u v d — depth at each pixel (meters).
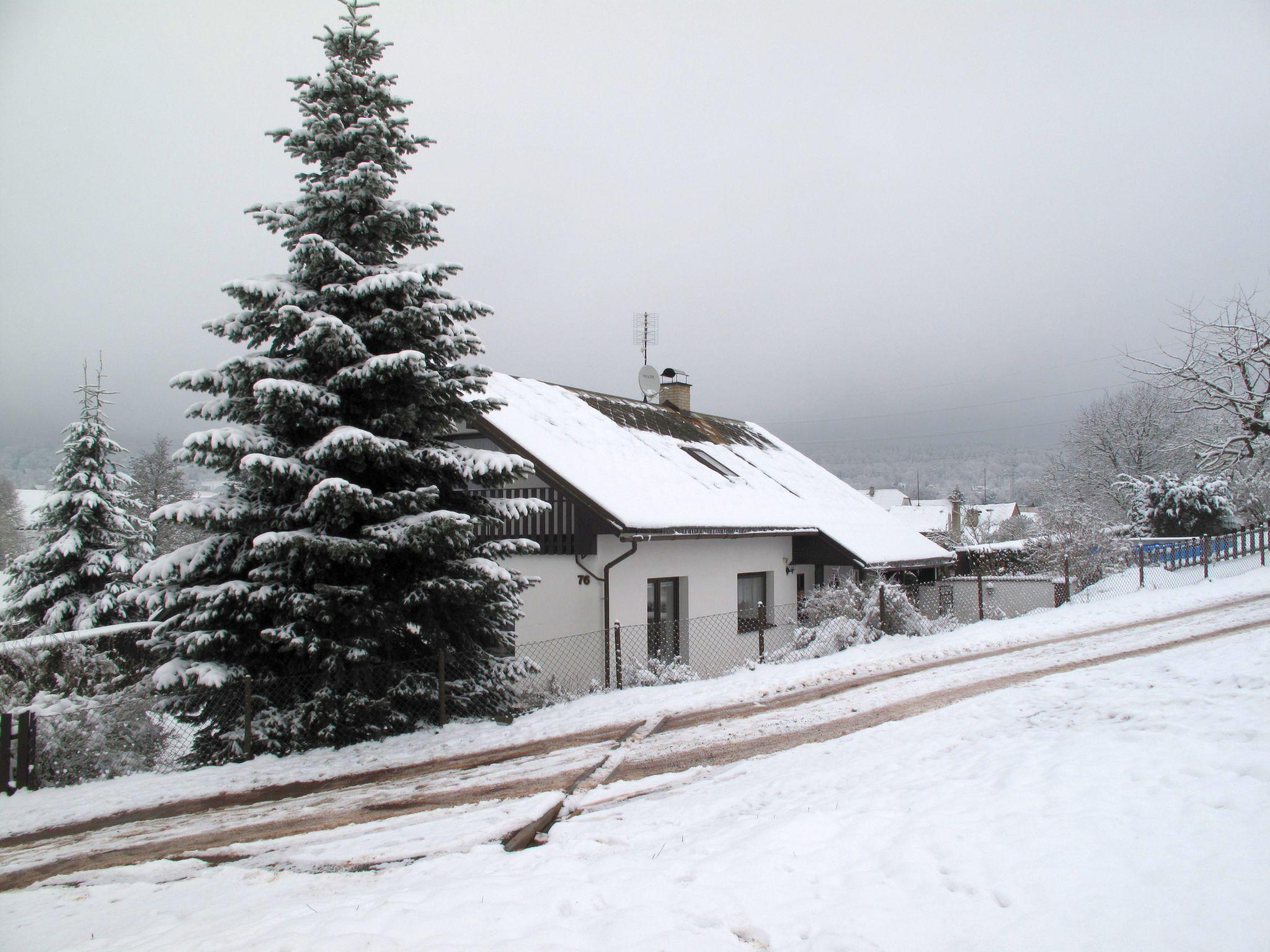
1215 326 28.89
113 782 8.48
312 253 9.32
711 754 8.48
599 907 4.17
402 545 9.08
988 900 3.75
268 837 6.68
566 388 19.77
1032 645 14.20
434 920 4.13
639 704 11.09
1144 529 31.75
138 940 4.52
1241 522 29.88
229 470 9.45
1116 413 47.56
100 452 17.91
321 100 9.96
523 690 13.41
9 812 7.60
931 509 61.31
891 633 16.28
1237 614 15.83
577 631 14.45
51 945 4.66
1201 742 5.81
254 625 9.09
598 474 15.01
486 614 10.44
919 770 6.50
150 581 8.97
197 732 9.34
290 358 9.58
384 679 9.90
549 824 6.54
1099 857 4.05
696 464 19.02
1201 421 34.03
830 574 20.75
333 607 8.84
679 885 4.32
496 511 10.60
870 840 4.70
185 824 7.11
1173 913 3.47
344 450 8.94
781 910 3.88
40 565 16.92
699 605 16.17
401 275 9.42
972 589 21.77
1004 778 5.65
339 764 8.78
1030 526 32.78
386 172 10.27
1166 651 12.17
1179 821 4.38
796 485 22.27
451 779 8.09
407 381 9.56
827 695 11.13
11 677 9.33
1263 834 4.09
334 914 4.46
